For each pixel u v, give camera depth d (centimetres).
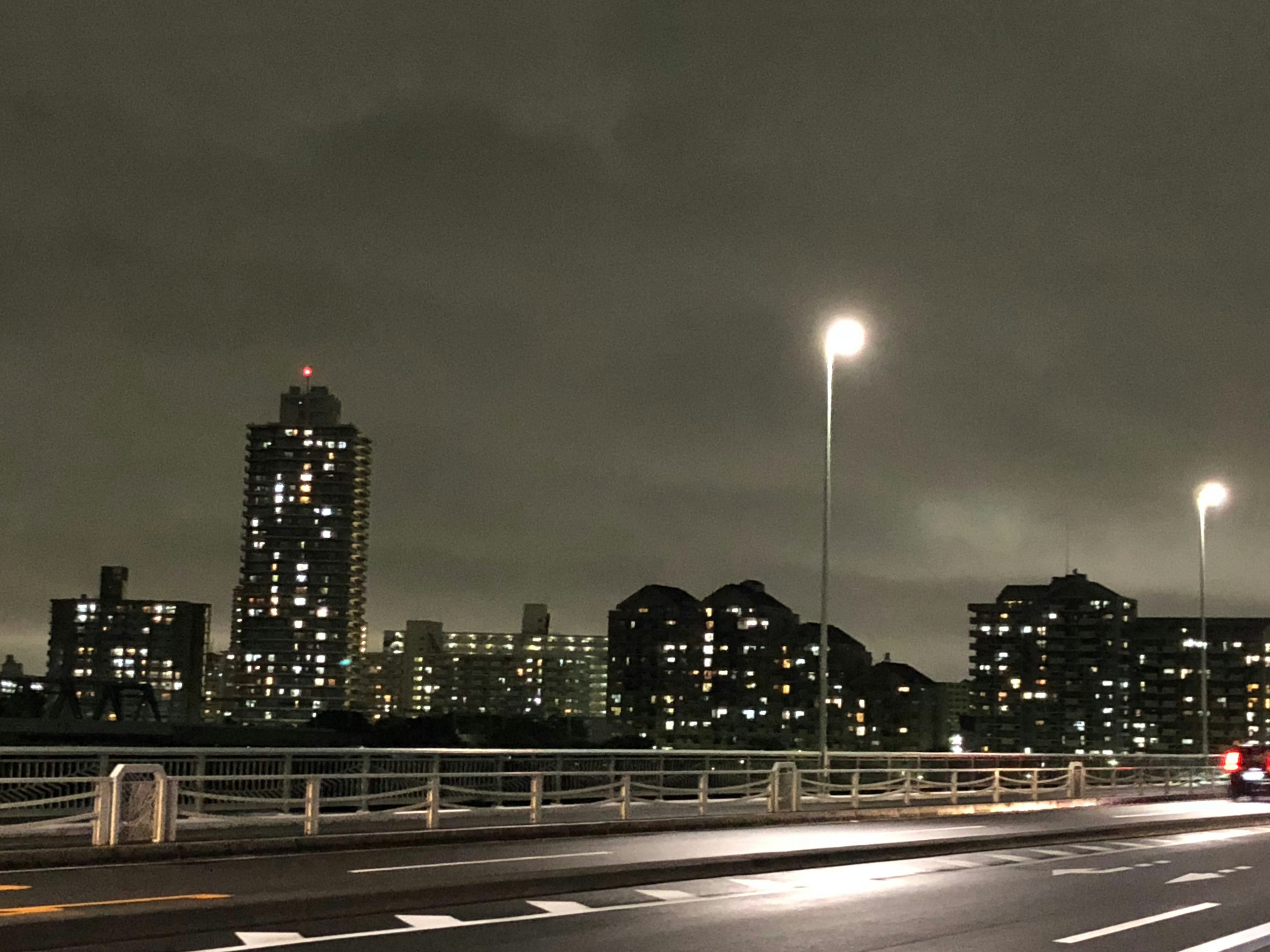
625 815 2394
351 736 10788
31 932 1057
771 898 1452
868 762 4275
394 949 1065
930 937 1193
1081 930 1252
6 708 16788
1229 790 3762
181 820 1817
